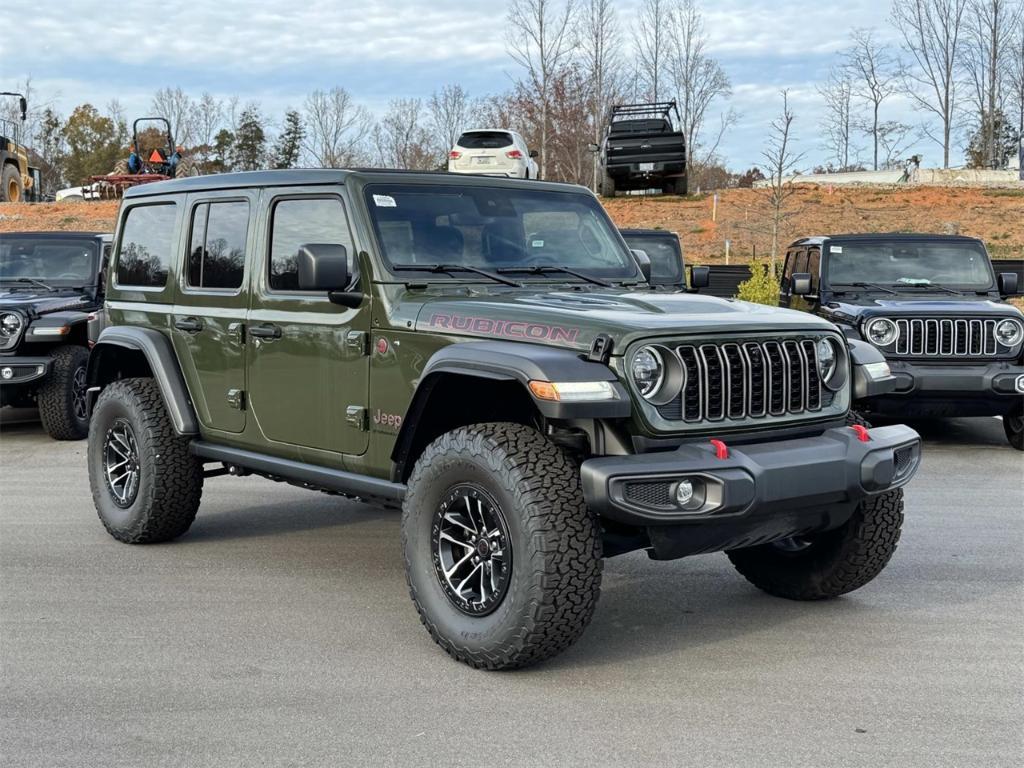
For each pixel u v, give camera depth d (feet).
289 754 11.23
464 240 16.52
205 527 21.84
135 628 15.42
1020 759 11.05
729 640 14.96
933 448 31.99
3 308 32.40
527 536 12.77
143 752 11.28
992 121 177.58
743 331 13.84
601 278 17.31
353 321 15.75
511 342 13.76
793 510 13.58
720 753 11.22
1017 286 34.32
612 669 13.78
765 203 106.11
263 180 17.62
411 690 13.03
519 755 11.19
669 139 94.63
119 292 20.89
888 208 106.32
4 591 17.26
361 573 18.47
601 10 131.54
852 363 15.19
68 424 33.04
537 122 133.49
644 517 12.53
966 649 14.55
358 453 15.87
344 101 155.74
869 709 12.41
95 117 228.22
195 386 18.97
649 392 13.19
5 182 100.42
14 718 12.19
